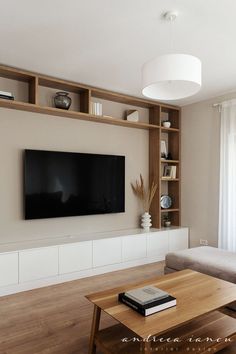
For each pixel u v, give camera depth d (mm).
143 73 1893
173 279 2223
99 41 2572
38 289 3062
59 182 3578
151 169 4547
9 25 2305
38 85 3494
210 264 2697
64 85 3539
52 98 3615
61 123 3688
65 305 2670
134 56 2885
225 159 3961
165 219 4730
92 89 3693
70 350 1963
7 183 3293
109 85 3729
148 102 4289
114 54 2838
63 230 3715
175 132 4750
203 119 4363
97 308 1846
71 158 3676
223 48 2695
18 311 2543
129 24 2291
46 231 3576
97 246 3561
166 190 4859
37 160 3416
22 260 3004
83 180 3779
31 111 3432
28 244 3260
